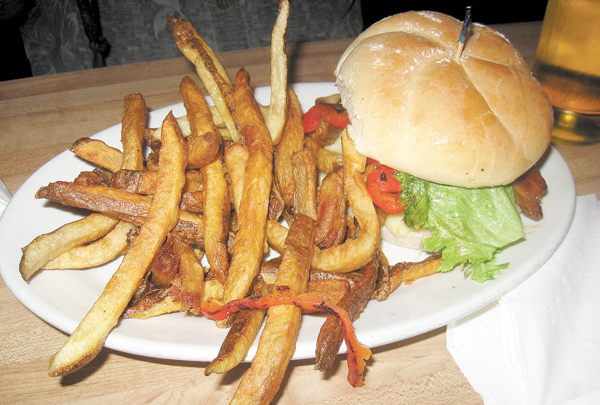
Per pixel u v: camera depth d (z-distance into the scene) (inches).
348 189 9.7
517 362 8.3
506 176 9.4
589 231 10.3
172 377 8.5
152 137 11.3
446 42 10.1
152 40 23.5
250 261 8.4
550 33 12.7
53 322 8.3
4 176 12.4
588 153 13.2
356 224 10.5
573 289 9.3
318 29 24.9
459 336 8.8
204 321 8.6
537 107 9.7
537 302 8.9
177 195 9.0
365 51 10.2
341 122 11.9
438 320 8.3
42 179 11.1
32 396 8.1
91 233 9.4
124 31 23.1
